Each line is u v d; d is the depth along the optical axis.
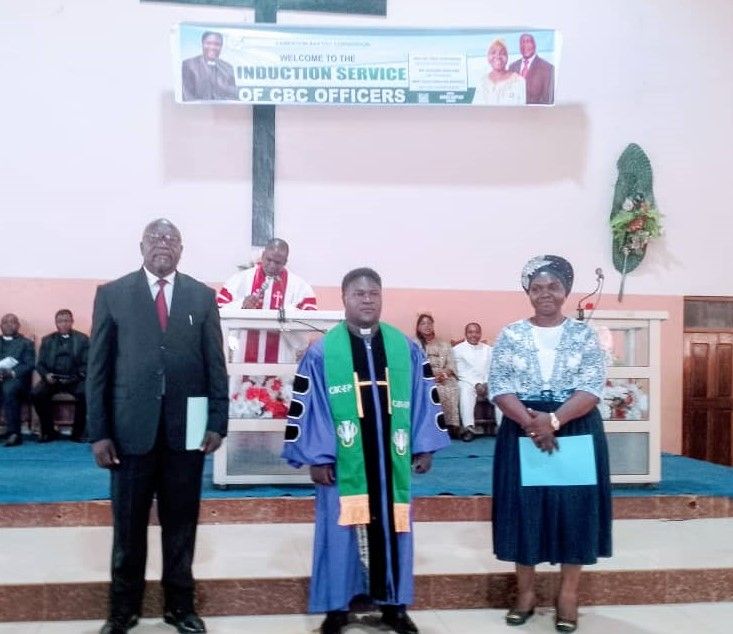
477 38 7.93
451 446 7.43
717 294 8.64
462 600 4.04
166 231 3.53
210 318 3.60
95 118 7.98
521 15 8.42
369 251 8.29
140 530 3.50
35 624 3.73
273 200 8.11
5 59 7.86
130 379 3.44
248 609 3.90
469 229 8.39
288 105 8.09
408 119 8.30
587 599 4.13
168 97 8.04
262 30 7.77
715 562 4.29
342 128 8.23
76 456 6.53
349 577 3.57
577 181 8.48
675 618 3.95
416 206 8.34
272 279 6.09
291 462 3.64
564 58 8.46
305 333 5.24
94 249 8.00
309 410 3.65
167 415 3.47
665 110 8.57
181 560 3.56
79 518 4.79
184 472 3.52
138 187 8.03
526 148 8.44
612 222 8.36
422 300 8.34
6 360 7.29
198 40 7.69
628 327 5.36
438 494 5.10
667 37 8.57
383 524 3.57
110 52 7.98
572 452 3.68
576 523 3.66
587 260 8.50
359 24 8.28
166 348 3.48
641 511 5.19
